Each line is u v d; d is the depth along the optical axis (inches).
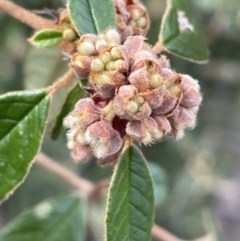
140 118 5.6
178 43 7.2
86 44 5.8
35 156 6.1
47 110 6.2
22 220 9.4
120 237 6.2
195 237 17.2
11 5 6.8
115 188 6.2
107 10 6.4
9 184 6.1
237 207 25.9
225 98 16.3
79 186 9.8
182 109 5.9
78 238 9.7
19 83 13.7
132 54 5.7
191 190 16.2
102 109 5.7
